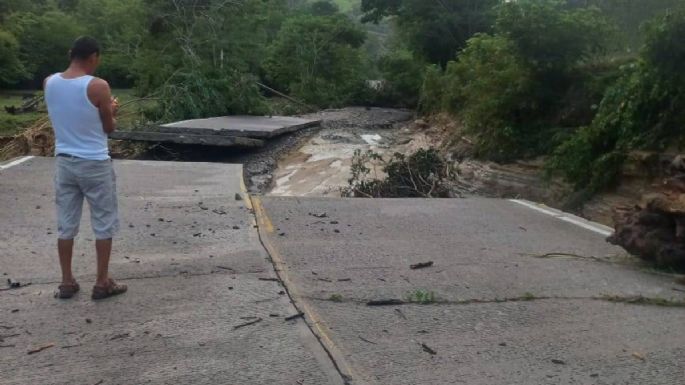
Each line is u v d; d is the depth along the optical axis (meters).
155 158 20.45
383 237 7.56
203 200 9.12
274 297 5.32
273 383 3.92
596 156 12.26
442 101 24.02
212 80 27.19
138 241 6.88
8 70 50.38
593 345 4.59
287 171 18.77
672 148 10.59
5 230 7.08
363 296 5.46
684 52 10.05
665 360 4.36
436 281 5.93
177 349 4.34
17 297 5.20
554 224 8.62
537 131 15.45
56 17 56.53
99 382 3.90
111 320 4.79
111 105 4.97
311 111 35.47
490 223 8.55
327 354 4.30
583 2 22.72
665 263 6.32
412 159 14.44
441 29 31.98
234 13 34.72
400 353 4.39
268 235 7.40
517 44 14.86
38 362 4.14
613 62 15.09
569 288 5.82
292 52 43.97
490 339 4.66
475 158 17.22
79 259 6.19
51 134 20.30
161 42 33.66
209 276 5.80
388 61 39.41
